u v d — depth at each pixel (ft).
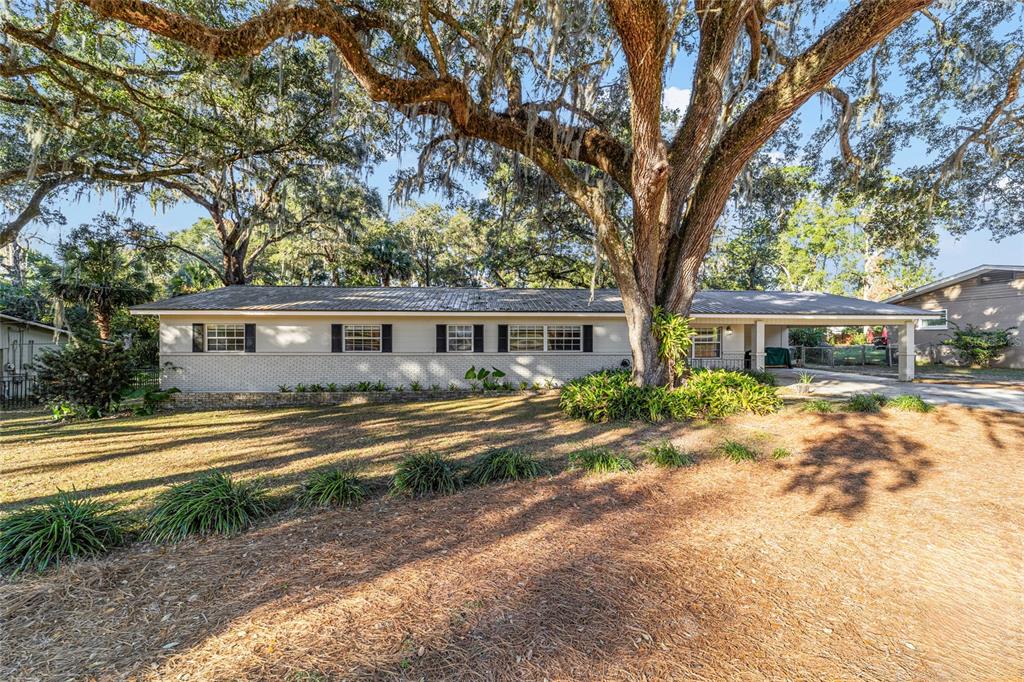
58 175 38.14
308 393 42.04
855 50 22.90
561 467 19.08
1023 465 19.58
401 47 23.97
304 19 19.80
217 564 10.84
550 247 67.41
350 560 11.12
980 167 40.37
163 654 7.80
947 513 14.65
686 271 32.04
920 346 74.64
